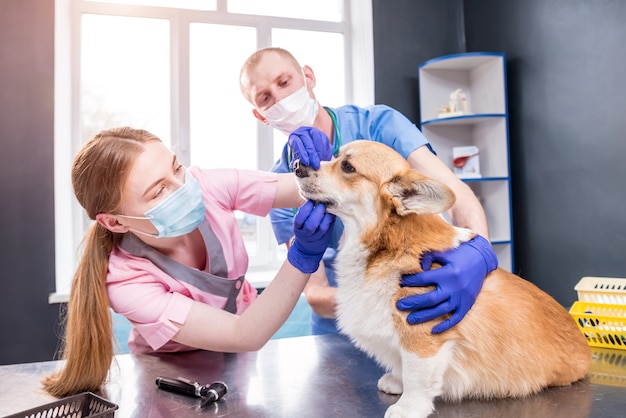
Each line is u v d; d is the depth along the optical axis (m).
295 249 0.99
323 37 3.43
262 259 3.25
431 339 0.83
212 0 3.16
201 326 1.03
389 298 0.87
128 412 0.89
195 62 3.12
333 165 1.02
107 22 2.99
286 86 1.65
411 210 0.87
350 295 0.95
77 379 0.99
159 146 1.12
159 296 1.08
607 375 1.00
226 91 3.17
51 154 2.59
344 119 1.71
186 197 1.13
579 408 0.84
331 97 3.45
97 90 2.98
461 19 3.43
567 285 2.58
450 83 3.22
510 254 2.85
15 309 2.51
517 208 2.95
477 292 0.89
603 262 2.35
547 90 2.68
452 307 0.84
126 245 1.17
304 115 1.65
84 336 1.00
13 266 2.51
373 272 0.90
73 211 2.87
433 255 0.88
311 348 1.30
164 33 3.08
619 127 2.24
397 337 0.86
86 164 1.07
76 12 2.90
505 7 3.00
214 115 3.15
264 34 3.23
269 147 3.24
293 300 0.99
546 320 0.93
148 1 3.04
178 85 3.06
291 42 3.35
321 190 0.98
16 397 0.99
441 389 0.88
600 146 2.35
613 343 1.17
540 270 2.77
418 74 3.27
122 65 3.01
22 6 2.55
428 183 0.86
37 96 2.57
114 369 1.15
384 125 1.65
